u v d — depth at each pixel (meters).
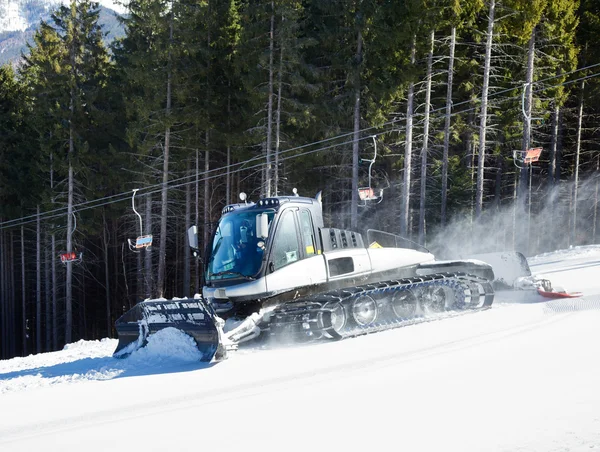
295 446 4.59
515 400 5.25
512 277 13.16
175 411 6.09
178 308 9.45
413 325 10.47
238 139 32.41
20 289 54.78
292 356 8.55
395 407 5.41
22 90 48.03
